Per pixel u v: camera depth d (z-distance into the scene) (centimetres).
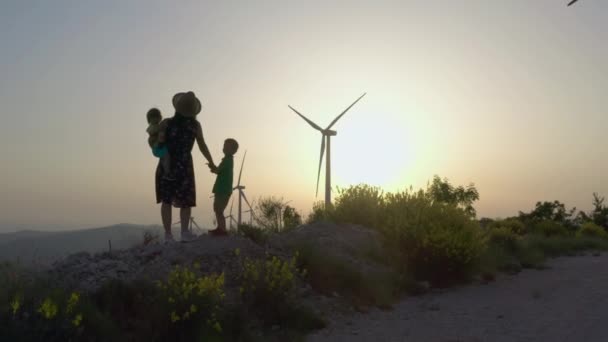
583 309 910
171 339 706
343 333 814
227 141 1020
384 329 833
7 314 605
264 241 1108
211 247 972
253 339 744
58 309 649
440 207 1417
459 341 740
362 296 1009
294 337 766
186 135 955
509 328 808
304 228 1410
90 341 639
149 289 789
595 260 1764
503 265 1480
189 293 746
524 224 3234
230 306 802
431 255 1241
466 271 1260
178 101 960
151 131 958
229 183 1020
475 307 988
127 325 728
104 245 1023
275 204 1579
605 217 4269
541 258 1703
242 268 936
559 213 4428
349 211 1544
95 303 735
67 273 837
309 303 916
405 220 1330
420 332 806
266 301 855
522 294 1108
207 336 703
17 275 751
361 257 1227
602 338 716
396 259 1271
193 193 977
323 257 1073
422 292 1148
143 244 1031
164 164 963
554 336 745
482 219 3550
